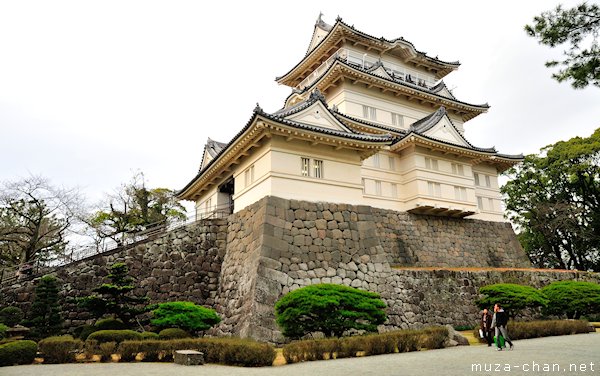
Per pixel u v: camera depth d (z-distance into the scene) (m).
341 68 31.53
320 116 22.97
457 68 42.94
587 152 40.84
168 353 13.33
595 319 28.41
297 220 20.27
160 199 42.38
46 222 34.09
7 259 32.69
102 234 37.06
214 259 22.78
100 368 11.48
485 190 35.59
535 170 46.41
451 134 32.28
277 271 18.48
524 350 13.24
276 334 16.95
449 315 22.20
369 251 21.56
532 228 46.53
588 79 10.37
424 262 28.45
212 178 27.39
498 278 25.42
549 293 23.30
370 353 13.54
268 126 19.86
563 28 10.09
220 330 19.64
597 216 42.44
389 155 30.78
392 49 39.47
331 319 14.75
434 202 29.47
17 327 16.61
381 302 15.73
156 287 21.03
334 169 22.66
